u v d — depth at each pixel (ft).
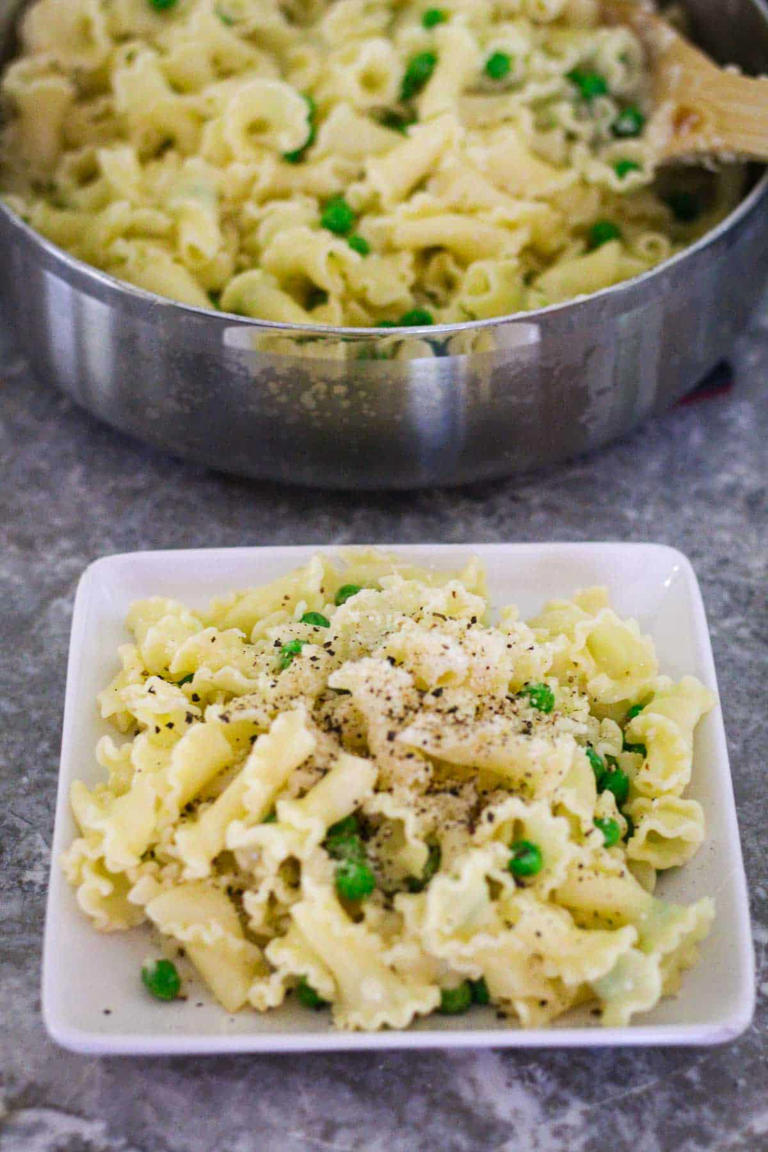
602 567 1.72
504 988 1.41
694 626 1.66
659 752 1.56
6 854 1.65
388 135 2.07
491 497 2.00
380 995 1.39
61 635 1.86
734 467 2.04
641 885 1.50
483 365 1.76
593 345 1.80
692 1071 1.50
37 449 2.05
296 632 1.61
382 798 1.45
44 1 2.17
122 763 1.56
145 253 1.98
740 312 1.96
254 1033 1.40
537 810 1.44
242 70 2.16
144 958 1.47
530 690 1.56
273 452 1.85
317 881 1.42
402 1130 1.46
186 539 1.95
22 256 1.85
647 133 2.10
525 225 2.01
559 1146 1.46
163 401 1.84
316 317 1.95
